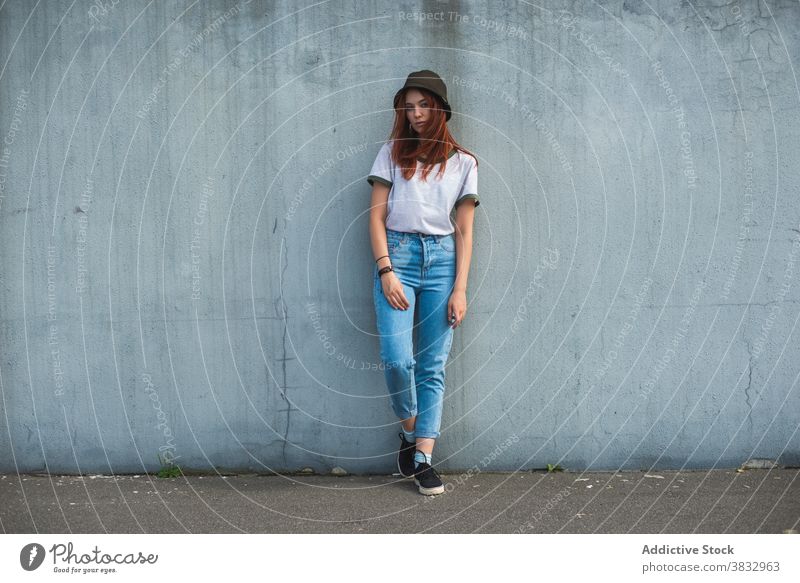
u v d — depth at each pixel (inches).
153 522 116.8
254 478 137.2
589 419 138.5
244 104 136.3
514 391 138.4
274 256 137.4
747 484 130.4
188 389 138.5
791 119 136.3
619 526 113.9
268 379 138.6
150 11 135.9
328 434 138.6
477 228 137.2
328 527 115.1
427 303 128.0
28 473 138.7
